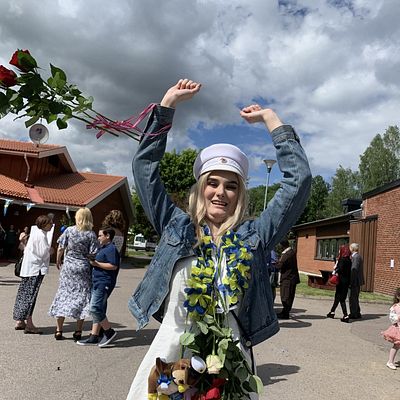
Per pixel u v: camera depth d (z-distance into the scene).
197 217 2.03
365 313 12.27
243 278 1.90
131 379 4.84
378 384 5.43
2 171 24.25
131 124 2.07
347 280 10.56
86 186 25.47
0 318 7.52
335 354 6.91
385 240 17.91
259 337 1.97
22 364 5.11
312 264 32.97
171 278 1.96
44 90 1.86
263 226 2.03
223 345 1.78
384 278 17.75
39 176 25.50
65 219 21.58
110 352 5.91
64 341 6.34
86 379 4.76
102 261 6.27
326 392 4.99
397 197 17.22
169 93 2.12
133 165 2.13
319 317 10.87
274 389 5.00
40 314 8.23
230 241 1.96
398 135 59.47
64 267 6.48
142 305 1.98
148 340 6.71
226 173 2.06
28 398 4.13
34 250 6.67
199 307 1.84
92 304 6.22
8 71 1.82
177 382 1.77
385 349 7.50
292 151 2.06
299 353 6.82
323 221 29.45
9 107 1.86
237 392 1.82
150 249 53.00
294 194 2.01
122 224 6.69
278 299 14.04
